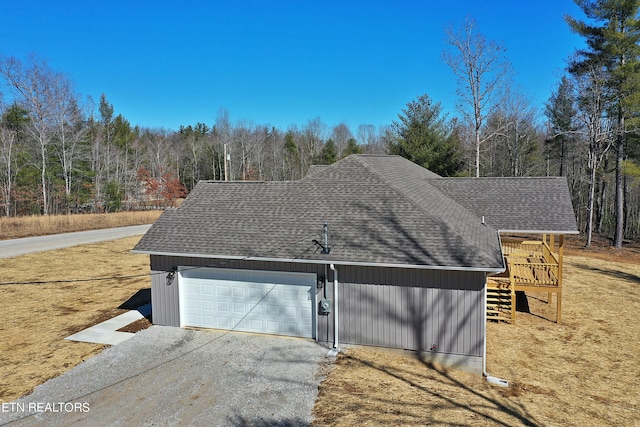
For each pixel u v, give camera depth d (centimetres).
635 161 3275
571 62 2709
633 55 2489
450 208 1477
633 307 1561
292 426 740
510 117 3809
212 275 1227
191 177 6325
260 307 1196
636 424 815
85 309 1421
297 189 1423
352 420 756
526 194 1697
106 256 2322
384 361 1035
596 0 2517
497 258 1044
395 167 1827
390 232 1136
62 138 4003
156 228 1334
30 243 2655
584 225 4234
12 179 4006
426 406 823
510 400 885
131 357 1043
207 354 1062
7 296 1572
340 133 8706
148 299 1538
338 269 1102
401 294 1057
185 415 781
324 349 1096
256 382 912
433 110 3659
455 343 1026
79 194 4206
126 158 5306
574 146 3900
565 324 1385
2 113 4328
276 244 1168
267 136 8031
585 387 974
